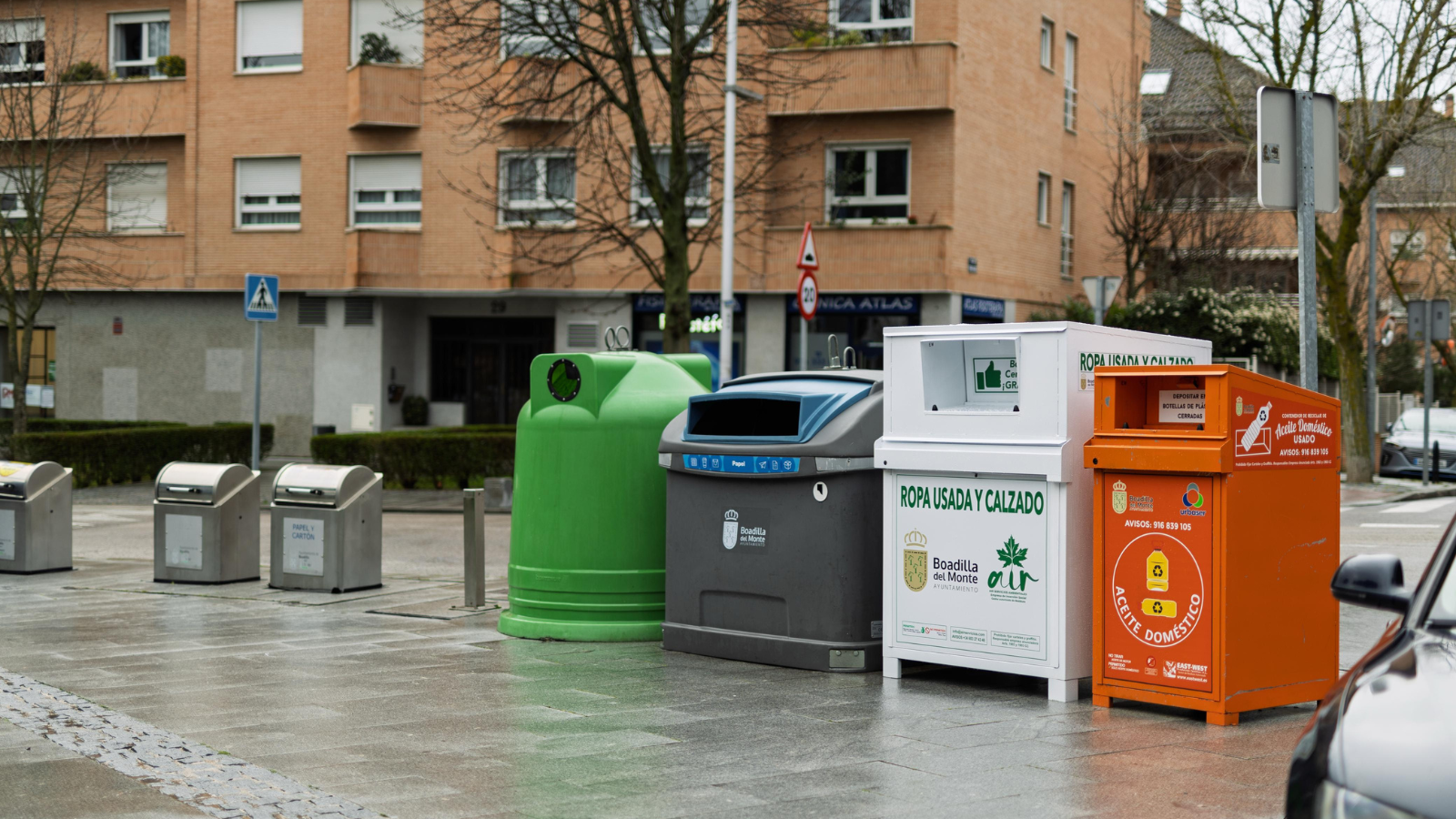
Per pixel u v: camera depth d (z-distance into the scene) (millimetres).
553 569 8555
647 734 5969
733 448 7672
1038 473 6551
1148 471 6215
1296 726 6074
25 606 10516
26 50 27516
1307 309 7340
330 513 11125
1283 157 7305
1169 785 5094
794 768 5379
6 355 32562
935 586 6996
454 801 4930
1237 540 6035
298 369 30125
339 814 4754
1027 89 29422
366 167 29797
